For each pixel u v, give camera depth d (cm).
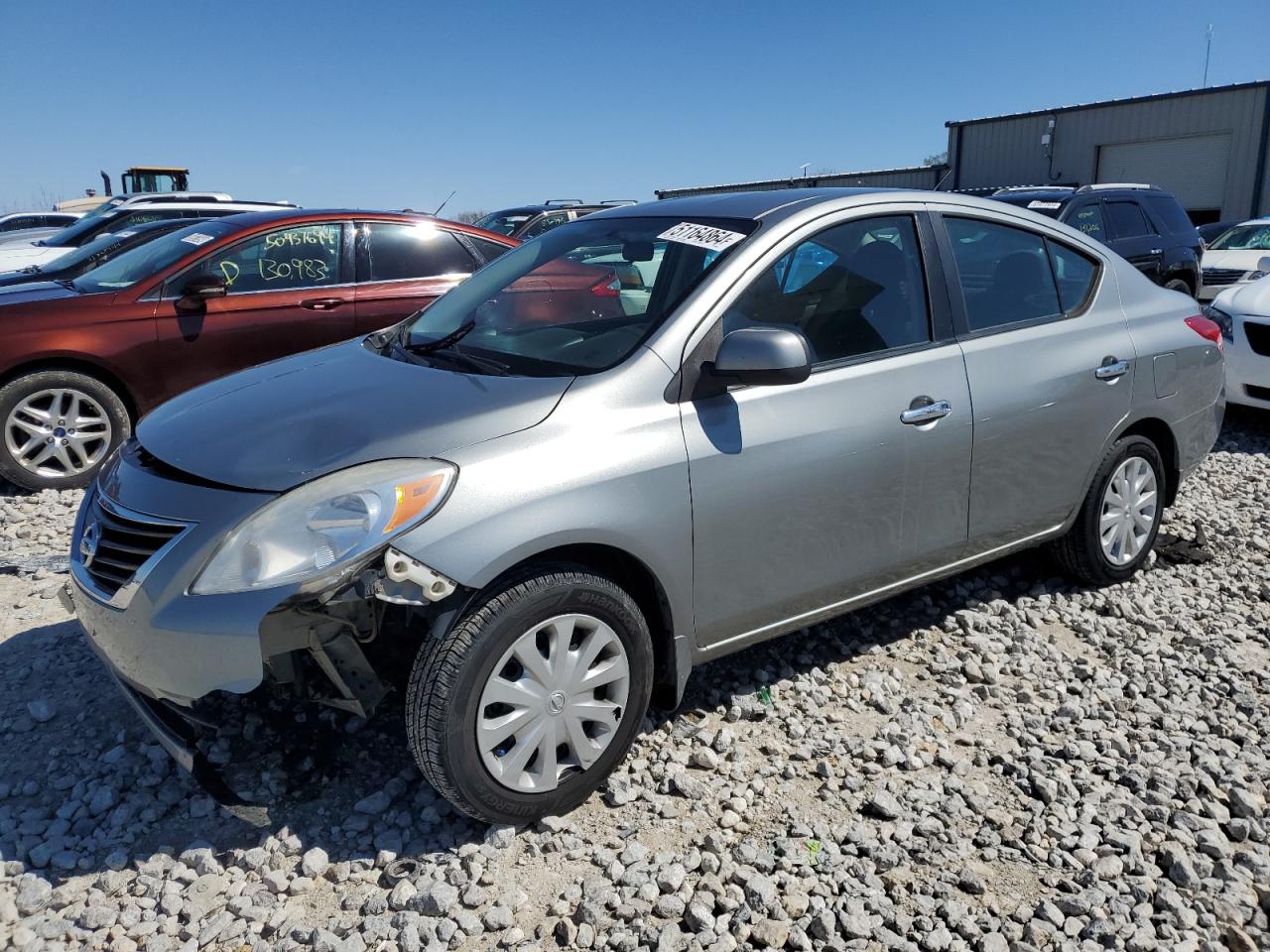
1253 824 295
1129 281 455
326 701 283
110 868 271
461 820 291
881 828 292
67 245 1297
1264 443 761
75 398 602
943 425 362
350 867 270
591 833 288
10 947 244
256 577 253
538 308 349
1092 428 420
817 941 251
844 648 398
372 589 254
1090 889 267
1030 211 426
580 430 286
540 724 280
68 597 301
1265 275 833
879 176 3278
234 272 647
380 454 268
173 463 284
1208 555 505
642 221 376
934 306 373
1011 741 342
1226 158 2612
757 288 329
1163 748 336
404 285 698
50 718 343
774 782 313
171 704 277
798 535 329
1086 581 459
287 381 332
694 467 300
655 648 319
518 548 266
